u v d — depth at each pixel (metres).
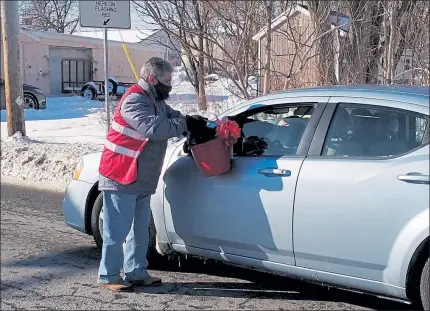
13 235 7.38
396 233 4.22
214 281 5.68
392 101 4.52
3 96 22.64
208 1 10.81
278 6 11.65
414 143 4.34
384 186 4.29
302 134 4.89
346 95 4.78
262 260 4.98
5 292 5.46
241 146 5.18
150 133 4.96
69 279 5.80
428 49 10.69
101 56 35.22
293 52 11.86
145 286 5.54
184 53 12.45
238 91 12.96
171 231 5.59
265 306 5.06
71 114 20.08
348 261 4.46
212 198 5.20
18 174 11.28
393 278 4.27
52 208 8.88
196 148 5.04
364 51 10.85
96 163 6.29
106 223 5.26
